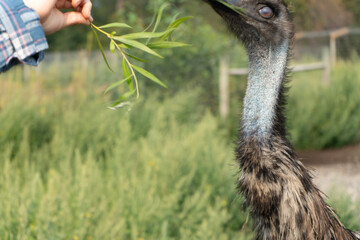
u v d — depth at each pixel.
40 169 5.91
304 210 2.65
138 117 8.01
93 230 4.09
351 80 11.66
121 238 4.09
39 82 9.91
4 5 1.69
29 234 3.86
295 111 10.38
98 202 4.69
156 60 9.43
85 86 9.41
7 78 8.90
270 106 2.79
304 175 2.76
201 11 10.41
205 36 10.33
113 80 9.11
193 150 6.11
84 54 11.24
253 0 2.83
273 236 2.69
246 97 2.86
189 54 9.97
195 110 9.34
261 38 2.86
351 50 17.66
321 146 10.17
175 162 5.62
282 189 2.65
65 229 3.96
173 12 8.59
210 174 5.56
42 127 7.40
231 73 10.17
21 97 8.12
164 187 5.16
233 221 4.84
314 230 2.68
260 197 2.68
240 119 2.91
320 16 19.14
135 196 4.65
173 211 4.69
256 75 2.87
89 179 4.89
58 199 4.28
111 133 7.23
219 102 10.10
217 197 4.91
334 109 10.64
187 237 4.29
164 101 9.08
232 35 2.97
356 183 7.50
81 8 2.18
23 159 6.04
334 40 17.70
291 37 2.93
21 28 1.69
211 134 7.51
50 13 2.00
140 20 9.59
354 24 20.38
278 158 2.70
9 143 6.70
